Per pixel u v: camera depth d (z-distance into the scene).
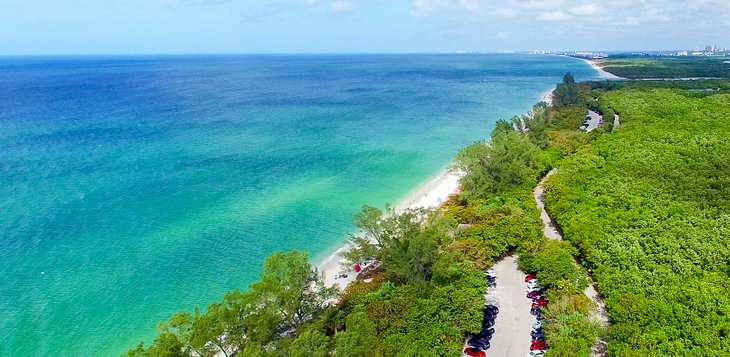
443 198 81.00
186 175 95.94
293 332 44.25
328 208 79.38
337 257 63.25
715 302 43.62
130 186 89.38
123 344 47.75
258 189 88.12
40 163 103.56
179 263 61.94
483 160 77.56
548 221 68.69
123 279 58.28
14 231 70.38
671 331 40.16
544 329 43.19
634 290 46.72
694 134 100.38
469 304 44.75
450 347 40.41
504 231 58.06
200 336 36.72
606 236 57.44
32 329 49.44
